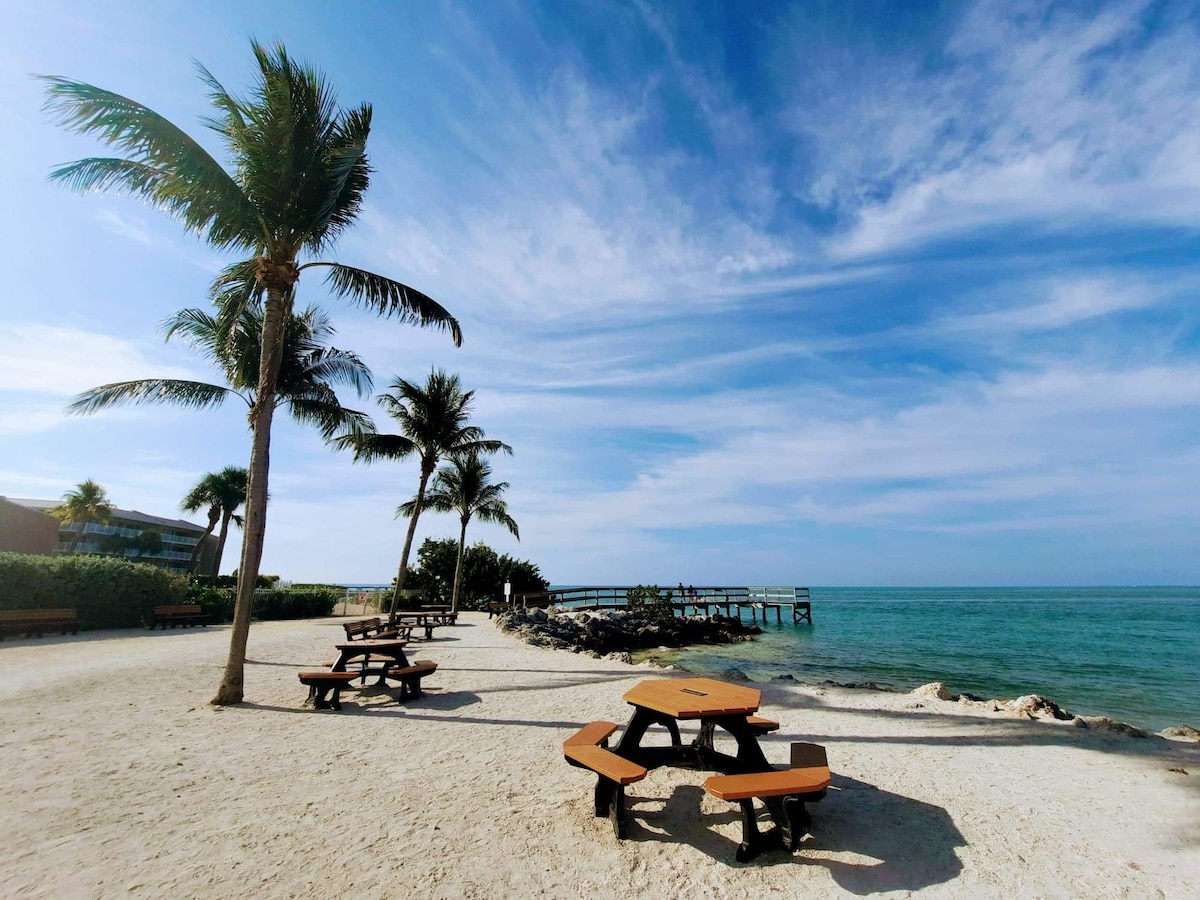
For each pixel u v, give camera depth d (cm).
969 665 1712
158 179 752
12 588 1449
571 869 329
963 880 320
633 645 2392
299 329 1455
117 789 443
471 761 523
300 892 302
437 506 2534
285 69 768
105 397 1010
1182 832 384
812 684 1018
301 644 1415
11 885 303
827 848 356
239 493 4906
